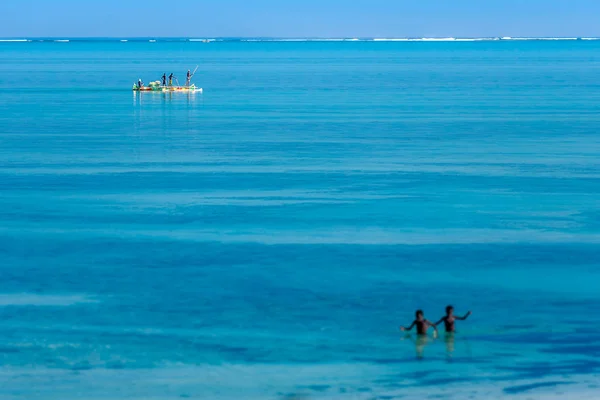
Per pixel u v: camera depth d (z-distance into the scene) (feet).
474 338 206.59
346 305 228.02
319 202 339.36
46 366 191.72
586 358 195.52
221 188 366.43
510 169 406.82
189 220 312.91
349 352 198.90
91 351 199.62
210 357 196.54
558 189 361.30
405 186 368.48
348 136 531.09
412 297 233.96
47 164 424.46
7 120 628.69
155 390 180.86
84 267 260.01
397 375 187.52
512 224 305.53
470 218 313.94
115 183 377.09
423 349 200.64
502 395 178.19
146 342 204.44
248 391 180.55
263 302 230.27
